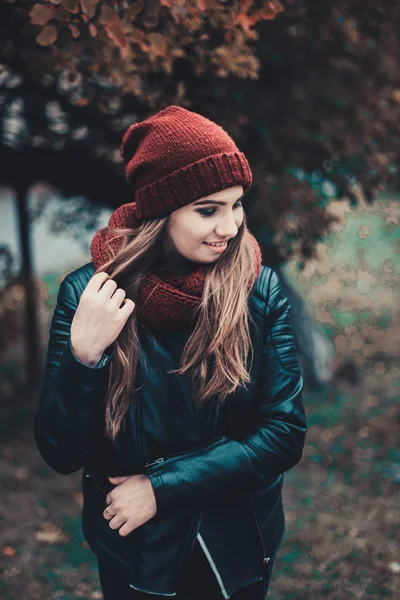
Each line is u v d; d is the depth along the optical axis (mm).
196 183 1437
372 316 8961
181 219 1484
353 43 3799
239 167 1458
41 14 2297
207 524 1589
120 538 1620
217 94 3574
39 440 1547
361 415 5633
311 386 6262
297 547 3543
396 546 3525
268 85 3818
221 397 1558
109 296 1460
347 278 10320
